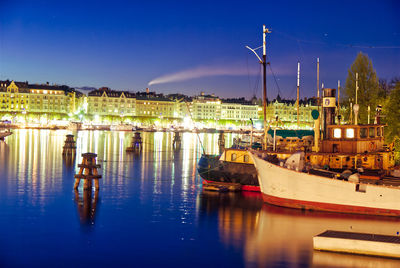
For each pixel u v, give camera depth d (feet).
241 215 106.63
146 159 247.09
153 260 77.46
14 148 294.25
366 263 73.26
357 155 122.62
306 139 157.28
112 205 117.19
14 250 81.51
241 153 140.05
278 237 89.35
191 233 92.48
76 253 80.33
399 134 185.98
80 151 287.48
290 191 109.70
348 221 99.19
